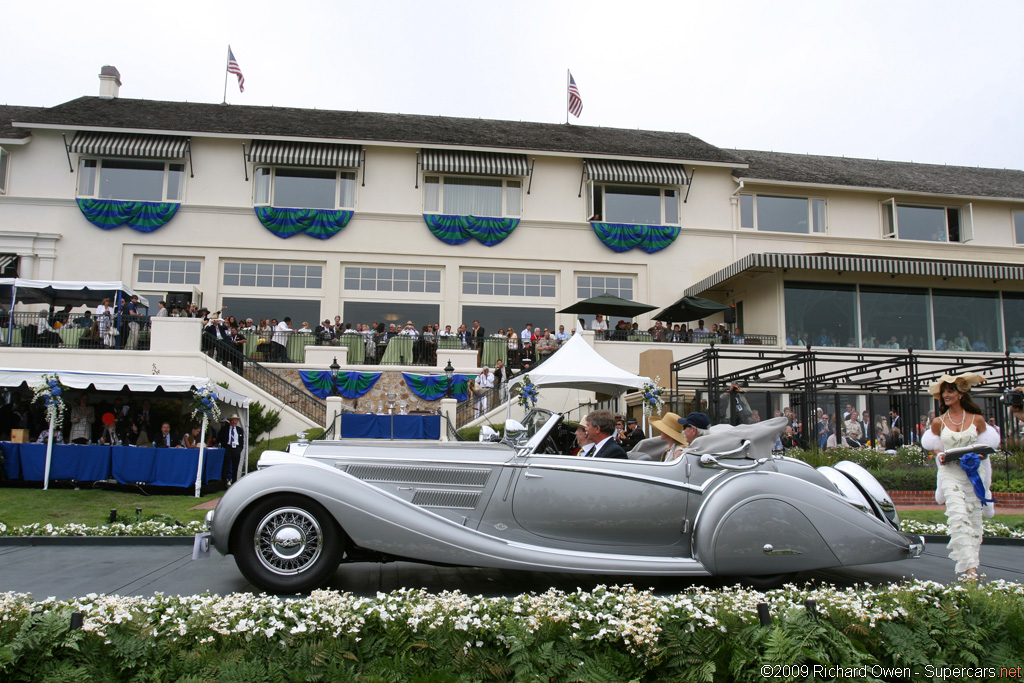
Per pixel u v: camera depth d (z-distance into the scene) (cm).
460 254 2389
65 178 2239
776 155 2814
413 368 1950
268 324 2083
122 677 326
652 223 2495
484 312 2398
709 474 505
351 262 2341
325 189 2375
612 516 491
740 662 334
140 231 2238
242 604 368
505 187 2442
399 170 2400
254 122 2406
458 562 464
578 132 2703
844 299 2261
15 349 1752
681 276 2458
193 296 2225
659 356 1788
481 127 2631
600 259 2445
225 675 315
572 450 604
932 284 2325
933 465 1359
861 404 2009
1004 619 374
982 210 2605
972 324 2334
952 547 523
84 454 1289
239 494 461
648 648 345
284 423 1764
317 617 352
